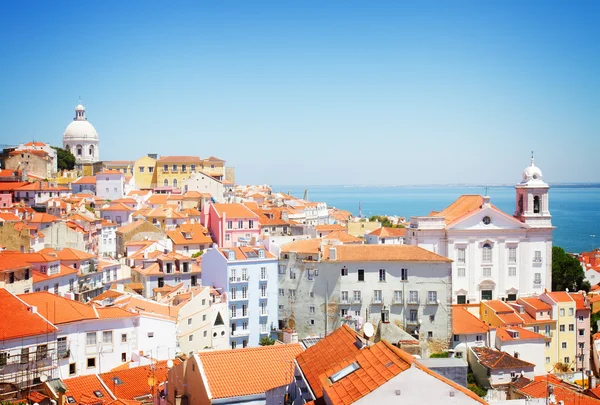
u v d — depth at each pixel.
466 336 134.62
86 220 189.50
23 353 78.44
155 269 159.50
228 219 199.38
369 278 135.88
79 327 93.56
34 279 121.88
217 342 130.62
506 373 117.94
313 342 69.94
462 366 51.38
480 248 168.50
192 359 60.22
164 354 102.69
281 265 141.75
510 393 110.19
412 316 135.12
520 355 134.50
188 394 61.00
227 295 135.50
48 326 81.75
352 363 47.97
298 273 139.50
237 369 59.06
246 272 138.00
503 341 133.62
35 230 167.50
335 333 59.06
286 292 140.88
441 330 134.12
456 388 41.81
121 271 167.75
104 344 96.19
